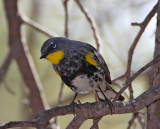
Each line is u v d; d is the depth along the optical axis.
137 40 8.32
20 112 13.39
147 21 8.28
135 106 6.82
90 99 12.71
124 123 12.39
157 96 6.82
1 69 11.72
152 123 7.81
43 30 11.43
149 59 12.27
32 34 13.84
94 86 8.43
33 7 14.01
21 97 13.59
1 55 13.71
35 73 12.43
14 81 13.88
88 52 8.26
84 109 6.86
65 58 8.30
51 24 13.75
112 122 12.34
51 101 13.35
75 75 8.31
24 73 12.31
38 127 6.05
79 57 8.25
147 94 6.83
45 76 13.70
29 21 11.88
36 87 12.30
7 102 13.65
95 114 6.89
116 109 6.82
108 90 8.70
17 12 12.20
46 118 6.62
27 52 12.36
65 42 8.36
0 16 13.77
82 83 8.38
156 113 7.76
